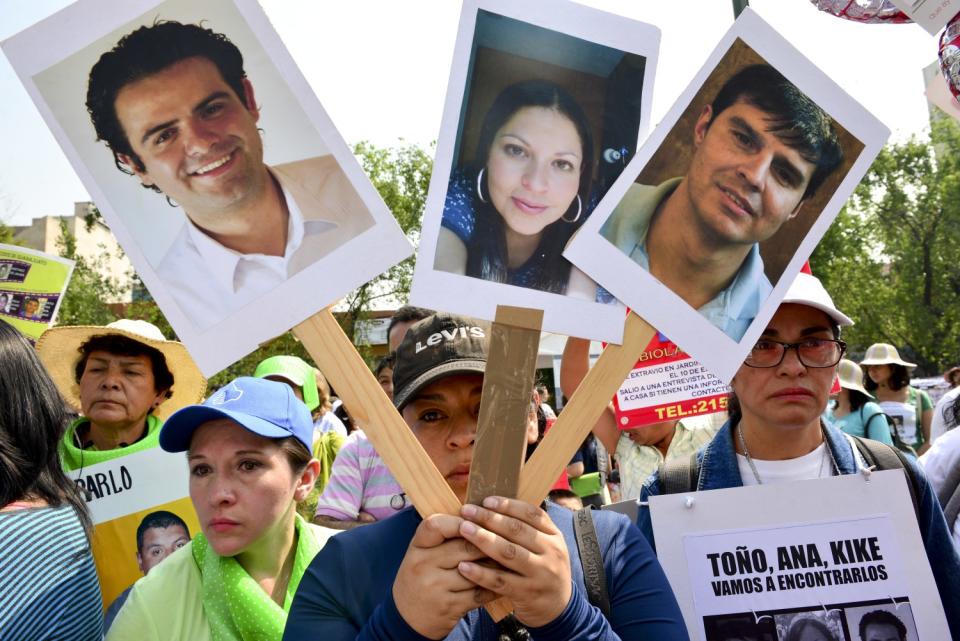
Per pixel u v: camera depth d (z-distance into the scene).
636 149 1.72
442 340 1.83
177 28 1.62
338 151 1.63
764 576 2.05
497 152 1.66
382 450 1.51
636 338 1.68
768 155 1.76
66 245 34.19
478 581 1.38
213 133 1.61
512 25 1.67
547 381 7.47
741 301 1.73
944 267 30.62
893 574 2.04
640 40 1.71
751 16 1.77
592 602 1.59
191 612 2.20
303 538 2.34
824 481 2.09
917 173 31.34
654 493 2.42
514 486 1.47
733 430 2.46
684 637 1.62
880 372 8.09
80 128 1.59
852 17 2.25
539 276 1.66
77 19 1.59
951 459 2.63
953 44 1.98
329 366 1.56
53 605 1.73
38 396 1.94
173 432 2.23
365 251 1.61
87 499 2.43
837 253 31.64
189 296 1.59
